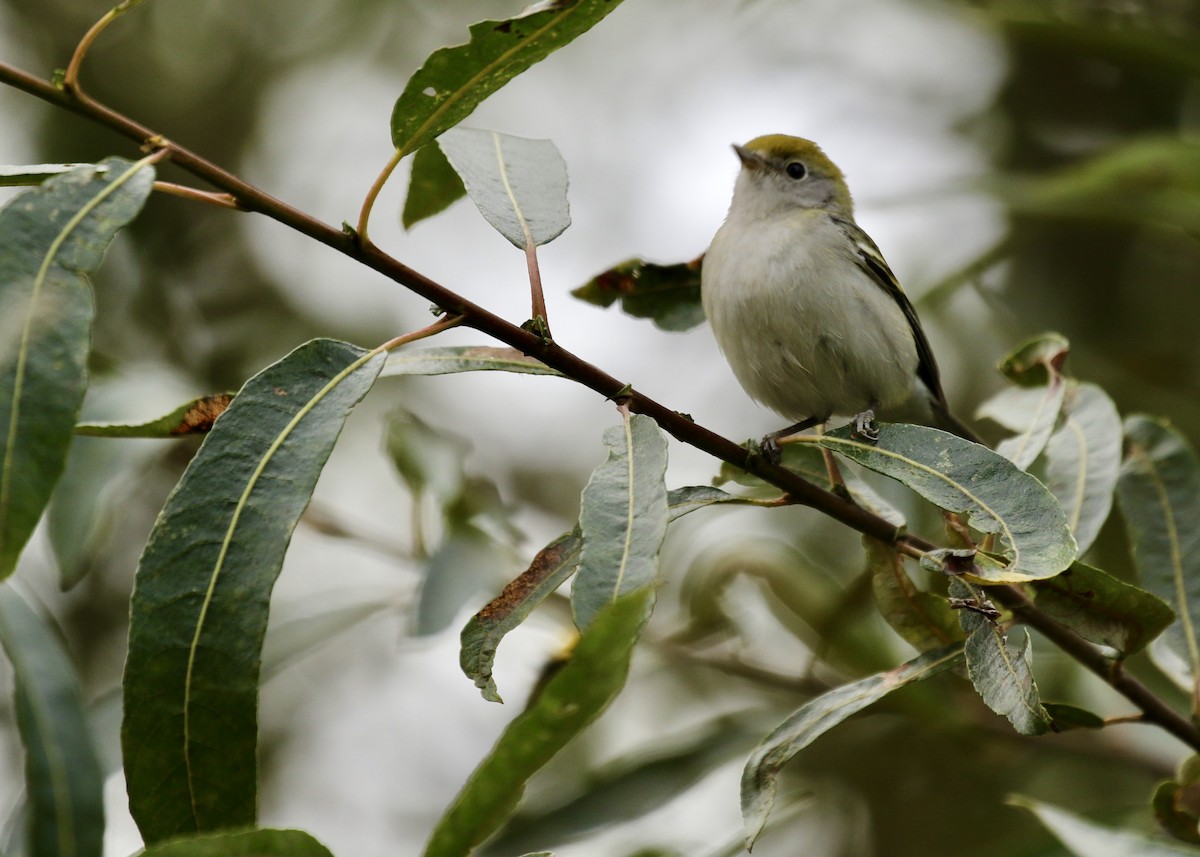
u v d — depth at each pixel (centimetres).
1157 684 908
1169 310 1193
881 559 602
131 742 421
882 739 1112
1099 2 1090
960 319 1196
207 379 1225
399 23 1341
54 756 611
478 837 405
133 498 1134
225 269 1305
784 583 900
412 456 903
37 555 1100
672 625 1009
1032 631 917
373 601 901
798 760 1122
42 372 404
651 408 531
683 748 796
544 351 506
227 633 433
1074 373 1043
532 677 864
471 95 500
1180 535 668
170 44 1337
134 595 430
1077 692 906
